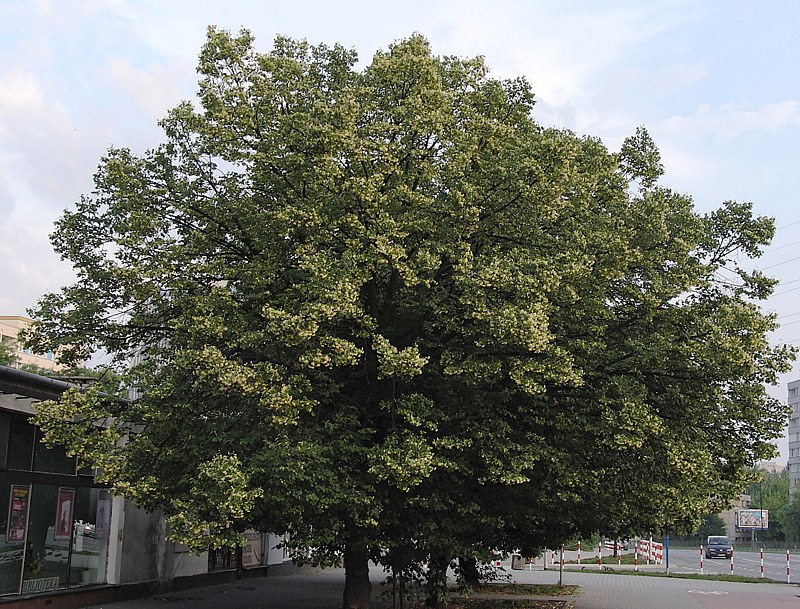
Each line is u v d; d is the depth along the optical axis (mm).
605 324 18266
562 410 17906
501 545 21891
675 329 18578
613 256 16797
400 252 15555
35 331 18438
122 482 16062
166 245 17453
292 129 16531
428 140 17797
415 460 14945
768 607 23125
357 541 17531
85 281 18828
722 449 19391
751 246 20047
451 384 17266
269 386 15305
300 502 15906
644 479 18172
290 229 16297
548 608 22234
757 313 17672
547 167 16656
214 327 15844
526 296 15383
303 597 25203
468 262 15750
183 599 24016
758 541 105625
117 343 18797
